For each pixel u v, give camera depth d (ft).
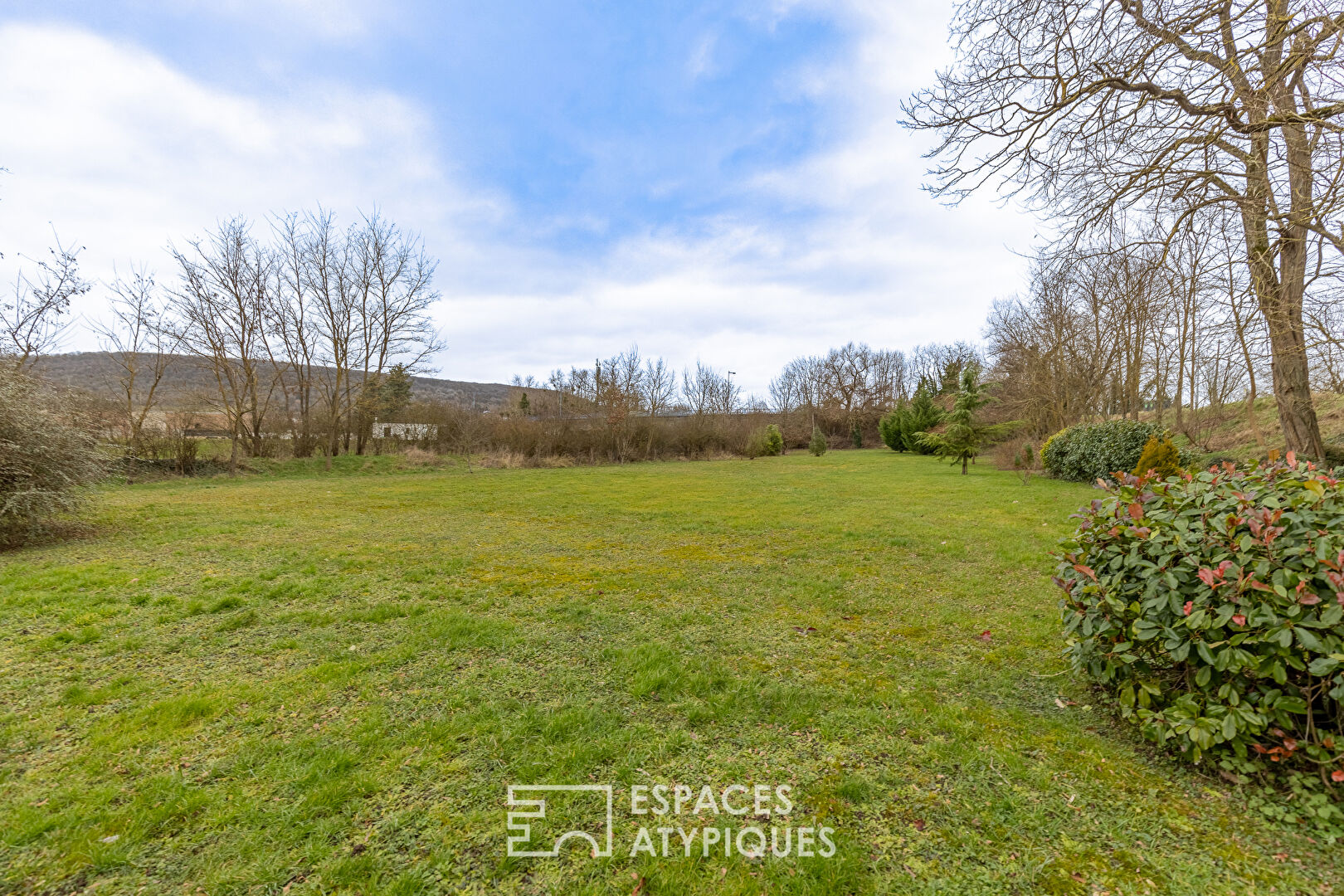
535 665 11.21
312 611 14.57
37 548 22.26
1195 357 50.08
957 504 34.53
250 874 5.75
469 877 5.74
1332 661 6.04
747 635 12.92
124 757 7.86
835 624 13.65
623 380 109.60
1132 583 7.86
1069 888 5.52
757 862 5.96
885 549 21.90
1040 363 63.93
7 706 9.39
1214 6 14.34
